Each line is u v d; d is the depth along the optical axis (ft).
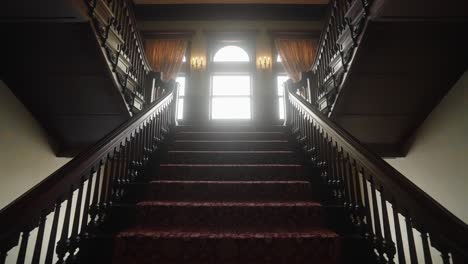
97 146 6.03
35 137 11.85
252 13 24.13
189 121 22.02
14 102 10.51
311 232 6.31
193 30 23.82
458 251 3.67
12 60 9.12
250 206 7.07
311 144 9.83
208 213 7.01
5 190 10.12
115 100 11.03
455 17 7.51
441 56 8.93
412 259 4.42
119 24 10.54
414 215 4.42
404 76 9.75
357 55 8.89
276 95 22.65
